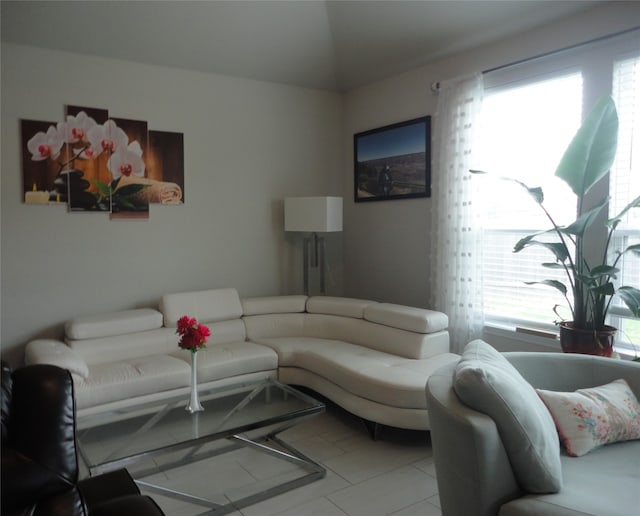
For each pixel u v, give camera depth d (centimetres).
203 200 418
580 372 230
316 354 343
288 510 231
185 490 251
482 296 360
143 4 333
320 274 484
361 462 277
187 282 414
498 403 165
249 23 373
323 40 414
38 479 143
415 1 343
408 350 332
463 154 364
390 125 440
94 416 256
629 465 183
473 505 163
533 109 333
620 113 287
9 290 338
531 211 339
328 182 496
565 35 309
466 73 374
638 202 248
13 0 304
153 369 310
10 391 150
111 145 371
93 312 371
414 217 425
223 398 284
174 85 398
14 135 334
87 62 358
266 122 451
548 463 163
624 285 290
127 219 381
